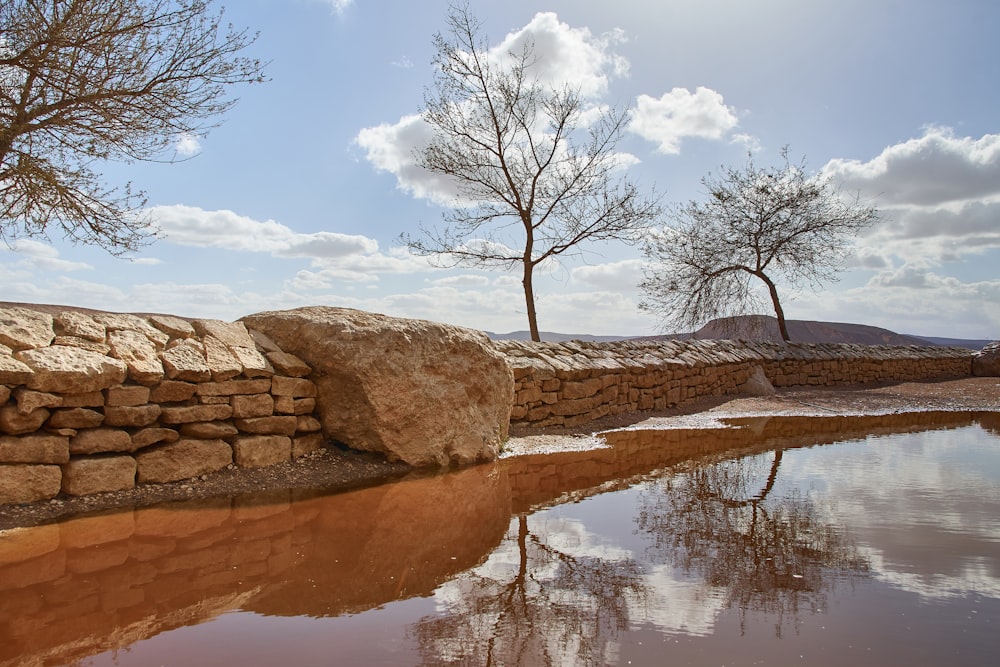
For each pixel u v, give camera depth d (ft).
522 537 15.25
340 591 11.80
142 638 9.80
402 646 9.71
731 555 14.01
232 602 11.23
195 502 17.01
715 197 77.77
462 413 24.21
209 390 18.95
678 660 9.29
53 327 17.10
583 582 12.37
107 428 16.83
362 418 21.93
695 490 20.30
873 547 14.57
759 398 51.21
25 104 29.60
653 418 38.32
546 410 32.27
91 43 29.99
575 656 9.41
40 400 15.37
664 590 12.00
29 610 10.65
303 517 16.40
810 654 9.46
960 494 19.83
